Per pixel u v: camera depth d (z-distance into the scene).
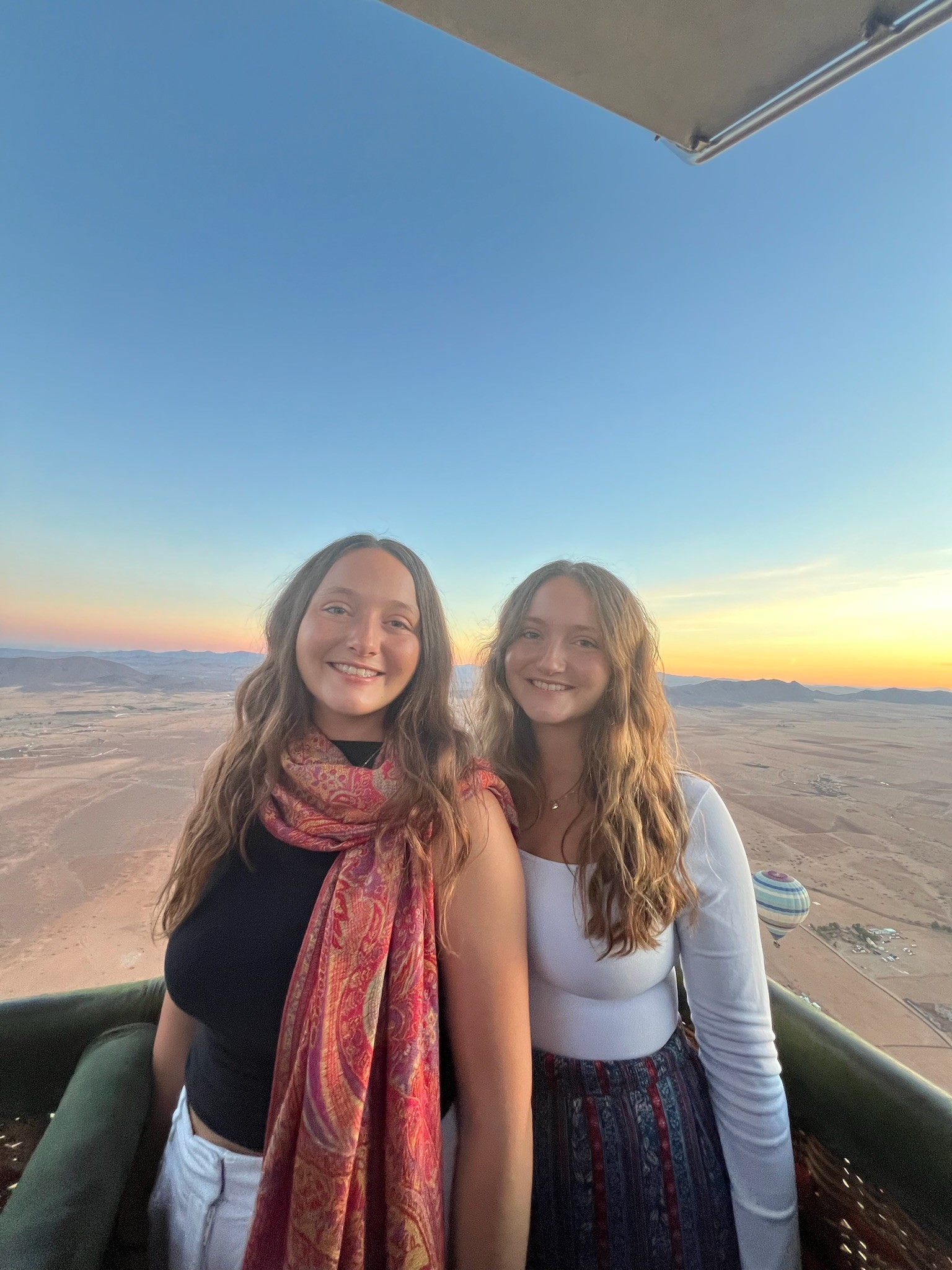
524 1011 0.53
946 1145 0.53
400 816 0.55
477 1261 0.49
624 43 0.68
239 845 0.58
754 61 0.69
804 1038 0.68
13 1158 0.74
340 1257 0.45
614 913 0.59
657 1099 0.59
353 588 0.59
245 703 0.67
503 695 0.75
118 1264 0.63
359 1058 0.47
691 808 0.64
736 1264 0.57
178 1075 0.68
